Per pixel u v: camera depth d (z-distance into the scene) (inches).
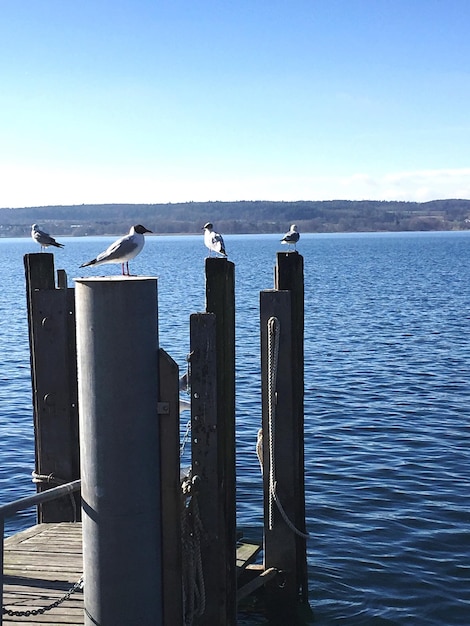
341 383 790.5
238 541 371.9
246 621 328.8
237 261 3831.2
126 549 227.6
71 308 350.3
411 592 353.7
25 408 715.4
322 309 1528.1
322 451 557.3
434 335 1136.2
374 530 418.9
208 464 274.5
